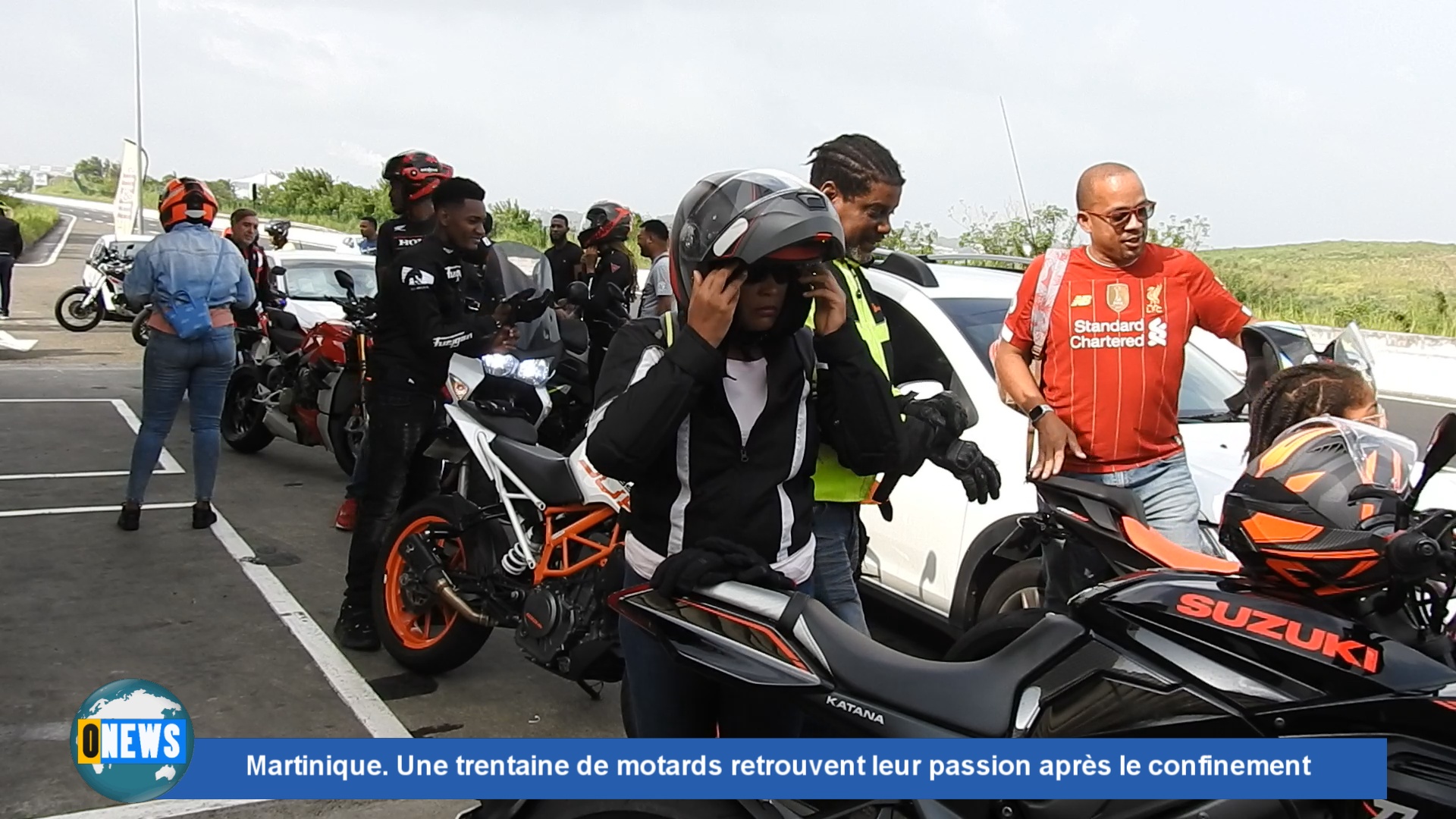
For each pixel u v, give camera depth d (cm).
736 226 221
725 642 237
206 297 582
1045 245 661
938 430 279
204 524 618
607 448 227
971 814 234
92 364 1257
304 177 4759
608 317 847
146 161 2709
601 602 375
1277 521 227
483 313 497
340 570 568
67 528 607
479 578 419
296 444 878
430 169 596
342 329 745
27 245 4112
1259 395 276
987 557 425
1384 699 211
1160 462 384
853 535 303
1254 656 224
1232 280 2003
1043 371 395
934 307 482
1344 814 217
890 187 298
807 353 250
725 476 242
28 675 419
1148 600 238
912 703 235
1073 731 242
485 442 421
